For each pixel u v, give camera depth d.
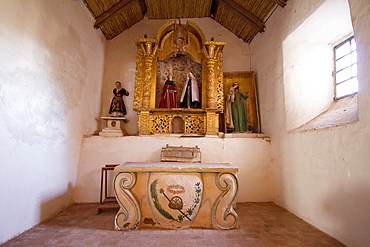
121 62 5.39
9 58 2.41
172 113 4.73
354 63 3.29
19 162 2.58
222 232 2.75
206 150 4.26
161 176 2.96
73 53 3.85
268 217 3.30
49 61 3.15
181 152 3.92
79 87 4.08
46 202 3.11
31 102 2.78
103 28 5.02
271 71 4.38
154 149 4.23
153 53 4.84
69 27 3.71
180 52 5.01
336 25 3.34
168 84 4.96
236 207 3.81
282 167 3.86
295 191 3.44
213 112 4.62
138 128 4.56
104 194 4.06
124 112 4.95
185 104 5.02
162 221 2.90
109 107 5.20
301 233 2.72
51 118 3.21
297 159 3.40
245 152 4.29
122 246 2.35
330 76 3.71
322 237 2.60
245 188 4.19
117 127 4.52
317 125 3.15
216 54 4.86
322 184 2.82
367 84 2.14
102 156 4.16
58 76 3.39
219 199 2.89
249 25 5.04
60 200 3.48
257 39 5.12
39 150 2.95
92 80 4.64
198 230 2.81
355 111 2.78
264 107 4.68
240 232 2.75
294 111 3.70
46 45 3.08
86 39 4.35
